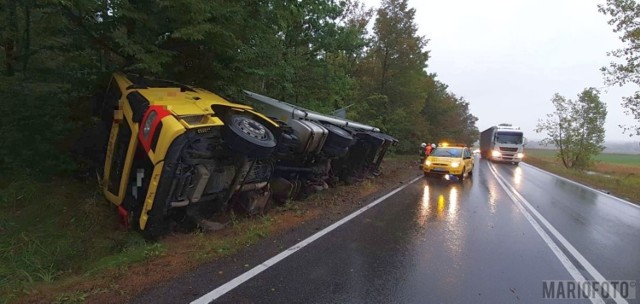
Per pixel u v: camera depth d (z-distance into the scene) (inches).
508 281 195.3
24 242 215.9
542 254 246.2
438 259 226.4
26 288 165.3
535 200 493.0
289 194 350.6
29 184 267.6
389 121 1183.6
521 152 1419.8
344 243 250.8
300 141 349.4
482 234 292.4
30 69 309.4
